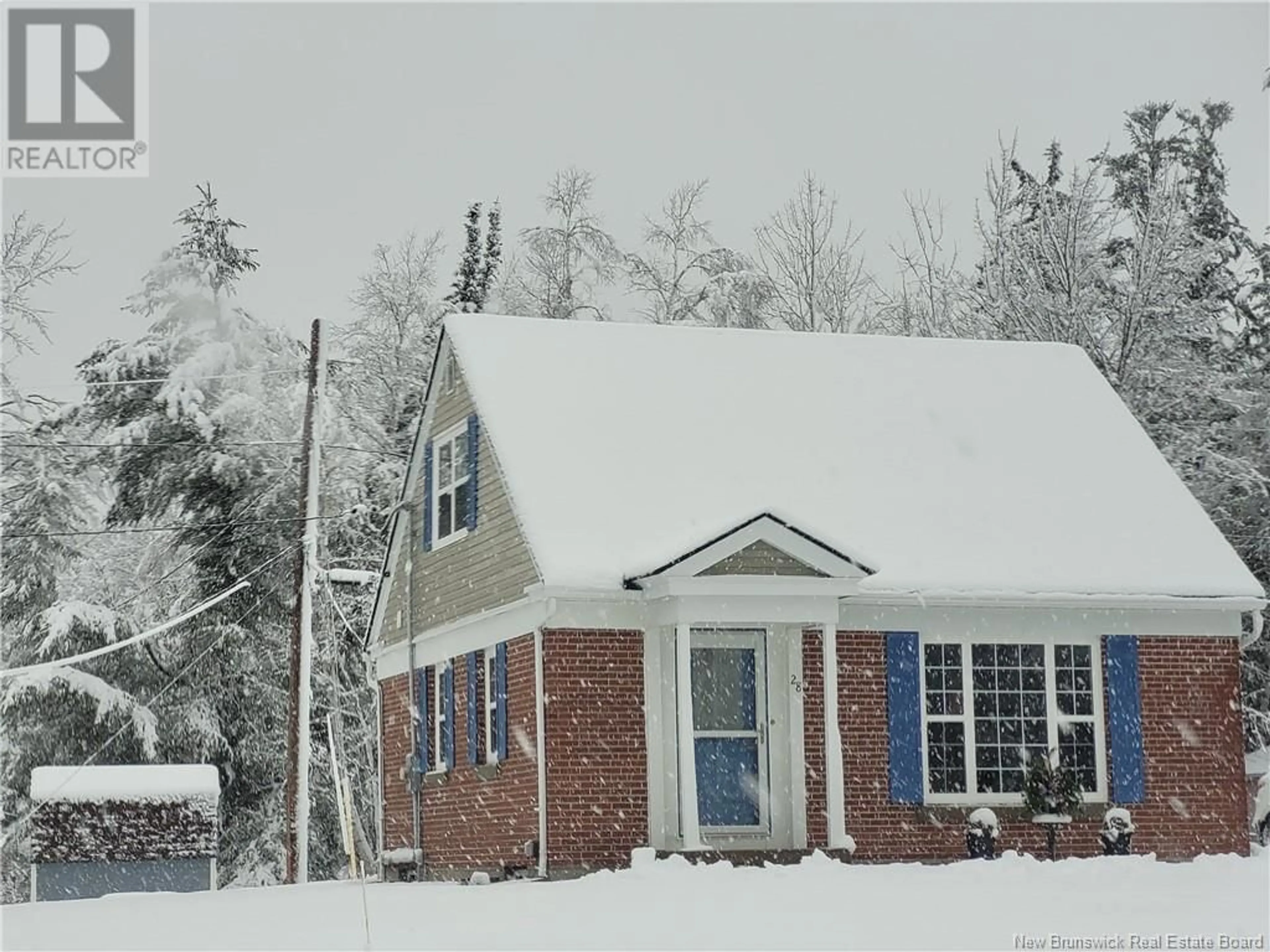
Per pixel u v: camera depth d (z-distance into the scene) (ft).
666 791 79.77
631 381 92.07
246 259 165.78
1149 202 148.77
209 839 100.32
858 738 83.10
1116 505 93.35
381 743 103.24
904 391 97.35
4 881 135.33
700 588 77.82
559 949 46.42
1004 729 85.92
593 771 79.05
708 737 81.05
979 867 69.21
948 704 85.30
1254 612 92.89
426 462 98.17
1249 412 132.98
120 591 163.94
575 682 79.36
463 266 172.04
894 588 83.61
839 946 45.50
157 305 159.02
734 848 79.05
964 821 84.02
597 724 79.36
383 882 94.02
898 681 84.02
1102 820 86.22
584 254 177.06
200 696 145.59
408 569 99.25
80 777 100.27
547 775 78.48
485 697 88.22
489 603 86.69
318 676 145.38
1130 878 64.18
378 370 164.66
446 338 93.50
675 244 181.88
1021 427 97.25
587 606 79.92
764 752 81.51
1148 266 143.33
